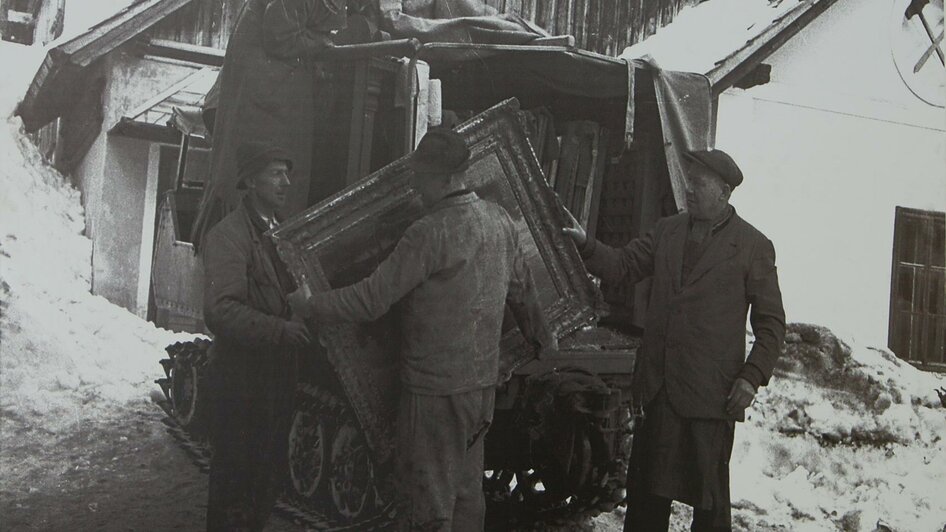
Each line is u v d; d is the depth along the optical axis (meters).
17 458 4.73
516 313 3.40
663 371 3.53
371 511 3.68
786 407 5.49
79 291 6.54
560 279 3.70
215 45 6.66
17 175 6.74
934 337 6.71
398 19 4.57
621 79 4.77
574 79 4.74
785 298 6.49
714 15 6.42
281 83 4.11
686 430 3.49
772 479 5.09
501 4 5.64
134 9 6.36
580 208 4.93
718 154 3.52
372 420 3.36
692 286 3.50
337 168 4.06
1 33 7.23
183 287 5.47
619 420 4.36
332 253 3.35
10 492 4.28
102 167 6.64
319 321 3.12
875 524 4.79
